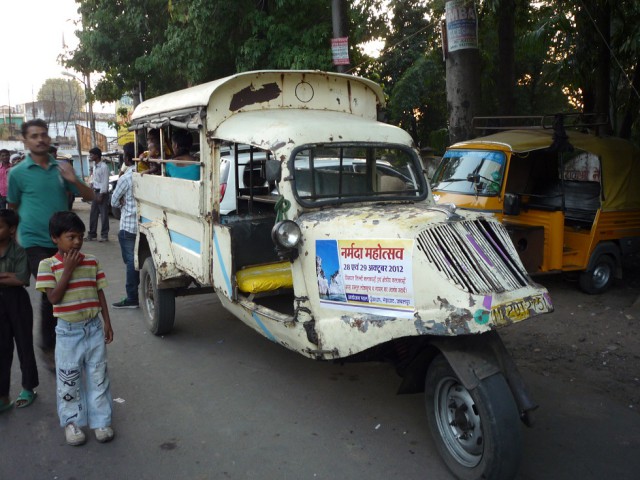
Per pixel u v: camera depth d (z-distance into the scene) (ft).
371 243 11.53
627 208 24.43
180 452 12.46
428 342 11.28
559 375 16.39
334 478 11.43
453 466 11.34
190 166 17.87
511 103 35.50
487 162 24.57
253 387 15.75
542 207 23.62
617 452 12.32
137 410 14.46
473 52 29.91
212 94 15.31
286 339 13.89
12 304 14.21
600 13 30.32
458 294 10.33
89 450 12.57
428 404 11.93
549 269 23.40
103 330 13.42
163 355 18.16
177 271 18.48
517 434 10.20
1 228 13.55
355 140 14.26
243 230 15.96
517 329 20.17
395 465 11.87
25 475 11.60
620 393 15.21
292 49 37.76
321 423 13.70
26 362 14.53
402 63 57.36
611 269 24.89
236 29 40.45
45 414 14.28
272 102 16.15
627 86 38.17
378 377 16.38
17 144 148.46
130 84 52.65
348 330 12.01
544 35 35.76
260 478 11.46
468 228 11.42
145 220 21.25
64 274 12.30
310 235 12.75
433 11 44.70
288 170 13.38
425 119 60.44
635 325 20.31
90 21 50.21
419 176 15.17
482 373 10.41
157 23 48.91
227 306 16.66
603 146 24.44
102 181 40.27
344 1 33.27
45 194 15.01
